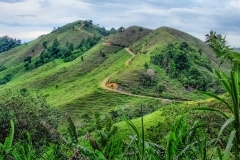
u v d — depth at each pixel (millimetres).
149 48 148125
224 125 2428
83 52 180250
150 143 3404
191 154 3250
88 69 146500
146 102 87375
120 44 174250
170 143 2998
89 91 104438
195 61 128375
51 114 30266
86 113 85750
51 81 139375
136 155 3354
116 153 3701
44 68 159875
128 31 189000
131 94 103250
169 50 128250
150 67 118500
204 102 36844
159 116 38219
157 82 109500
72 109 92625
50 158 4422
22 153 4395
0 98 28203
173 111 29750
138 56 138250
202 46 165500
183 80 110125
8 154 4184
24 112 26797
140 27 194500
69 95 116250
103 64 149375
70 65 151625
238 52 2805
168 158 3002
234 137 2469
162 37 159875
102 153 3523
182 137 3244
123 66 134625
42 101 33125
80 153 3461
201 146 3014
